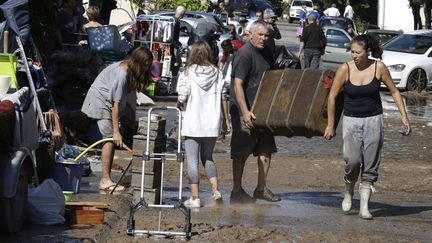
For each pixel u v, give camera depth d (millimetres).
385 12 82062
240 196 15820
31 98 13016
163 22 33844
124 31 35750
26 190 12688
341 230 13891
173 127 25391
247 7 65062
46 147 15031
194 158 15180
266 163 16047
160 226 13352
